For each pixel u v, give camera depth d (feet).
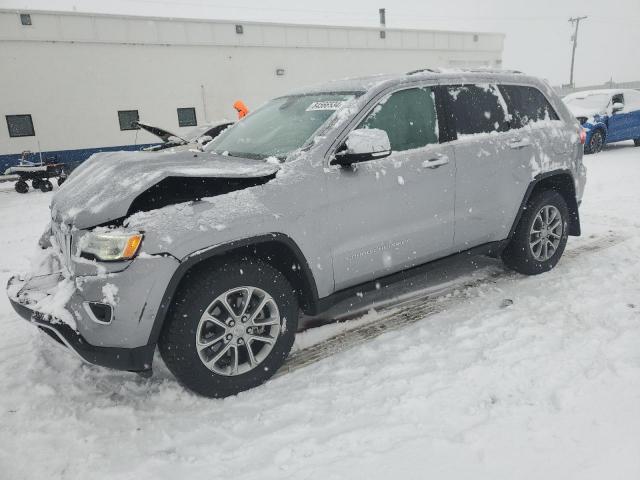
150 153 10.20
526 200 12.39
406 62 77.30
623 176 27.55
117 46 56.54
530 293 11.98
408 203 10.14
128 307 7.41
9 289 9.16
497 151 11.63
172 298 7.89
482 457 6.54
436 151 10.62
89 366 9.87
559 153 13.08
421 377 8.58
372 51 73.82
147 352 7.72
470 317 10.85
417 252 10.60
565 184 13.67
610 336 9.34
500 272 13.73
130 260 7.43
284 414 7.91
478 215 11.47
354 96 10.10
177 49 59.88
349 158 8.93
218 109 63.62
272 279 8.68
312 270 9.05
